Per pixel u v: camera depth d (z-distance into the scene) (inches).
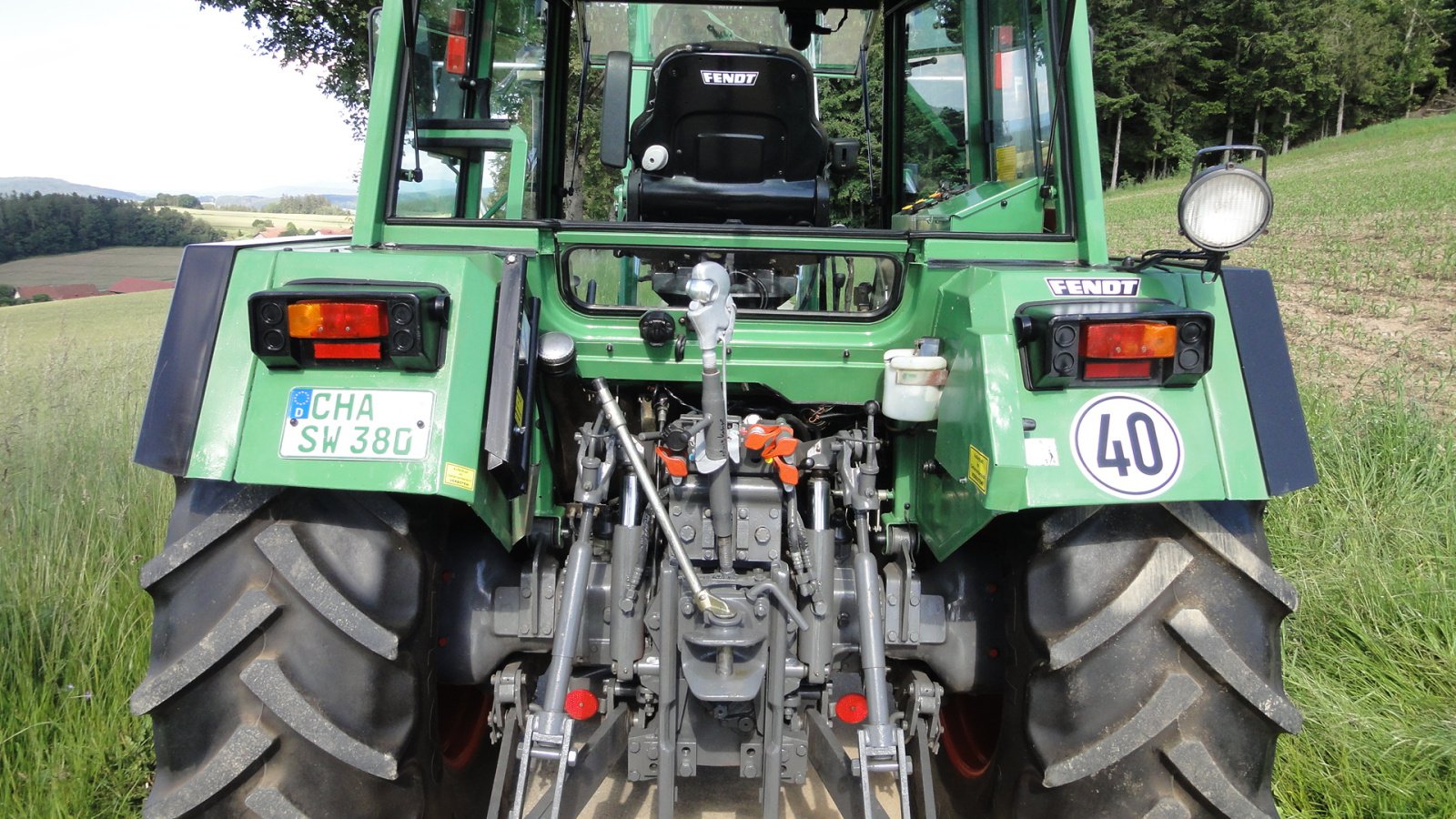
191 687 66.4
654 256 94.5
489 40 103.3
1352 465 164.9
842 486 83.6
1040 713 71.3
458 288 67.6
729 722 78.6
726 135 107.2
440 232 80.7
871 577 76.7
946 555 75.8
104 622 123.0
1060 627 70.1
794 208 109.6
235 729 66.2
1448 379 250.1
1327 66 2084.2
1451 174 1059.3
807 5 127.4
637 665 77.9
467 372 66.3
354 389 64.9
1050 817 72.1
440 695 88.8
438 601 79.4
